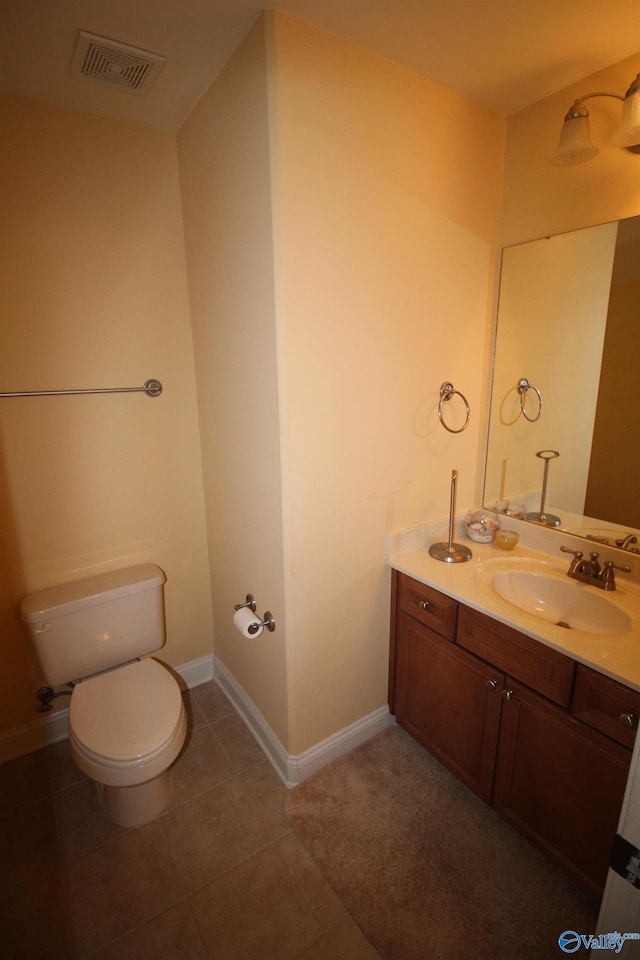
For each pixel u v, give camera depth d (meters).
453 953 1.27
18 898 1.29
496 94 1.58
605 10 1.19
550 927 1.32
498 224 1.81
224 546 2.01
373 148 1.40
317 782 1.78
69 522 1.85
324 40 1.25
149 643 1.95
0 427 1.67
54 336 1.70
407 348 1.64
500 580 1.70
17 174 1.55
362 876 1.46
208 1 1.13
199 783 1.79
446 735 1.72
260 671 1.86
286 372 1.37
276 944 1.29
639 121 1.22
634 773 0.60
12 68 1.37
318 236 1.34
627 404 1.54
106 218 1.72
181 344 1.96
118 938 1.31
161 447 2.00
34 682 1.89
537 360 1.77
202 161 1.61
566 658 1.26
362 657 1.84
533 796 1.43
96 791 1.76
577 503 1.72
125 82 1.46
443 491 1.92
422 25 1.24
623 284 1.50
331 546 1.62
